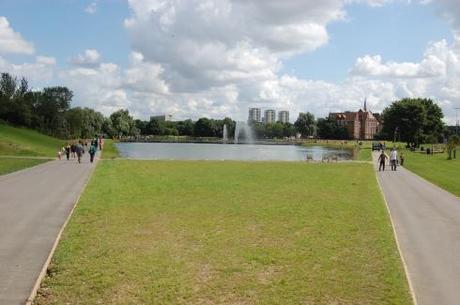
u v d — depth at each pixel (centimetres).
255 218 1856
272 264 1243
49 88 13175
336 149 13050
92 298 1002
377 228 1720
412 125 13150
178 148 12481
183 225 1703
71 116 13600
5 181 3050
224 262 1250
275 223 1766
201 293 1031
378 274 1180
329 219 1867
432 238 1638
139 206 2092
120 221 1756
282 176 3722
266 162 5600
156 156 7975
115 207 2053
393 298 1027
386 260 1303
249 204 2200
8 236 1525
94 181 3072
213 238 1511
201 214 1925
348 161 6341
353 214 1998
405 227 1825
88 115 16150
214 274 1153
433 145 13538
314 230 1658
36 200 2250
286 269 1204
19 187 2739
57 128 12975
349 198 2508
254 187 2897
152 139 18988
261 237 1538
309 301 1000
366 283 1114
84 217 1820
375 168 5106
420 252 1445
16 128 10150
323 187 3005
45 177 3319
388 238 1567
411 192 2977
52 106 12862
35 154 6238
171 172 3888
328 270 1203
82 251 1338
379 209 2166
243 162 5488
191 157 7819
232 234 1572
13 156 5778
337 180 3534
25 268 1198
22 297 1012
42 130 12281
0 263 1238
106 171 3872
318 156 8888
